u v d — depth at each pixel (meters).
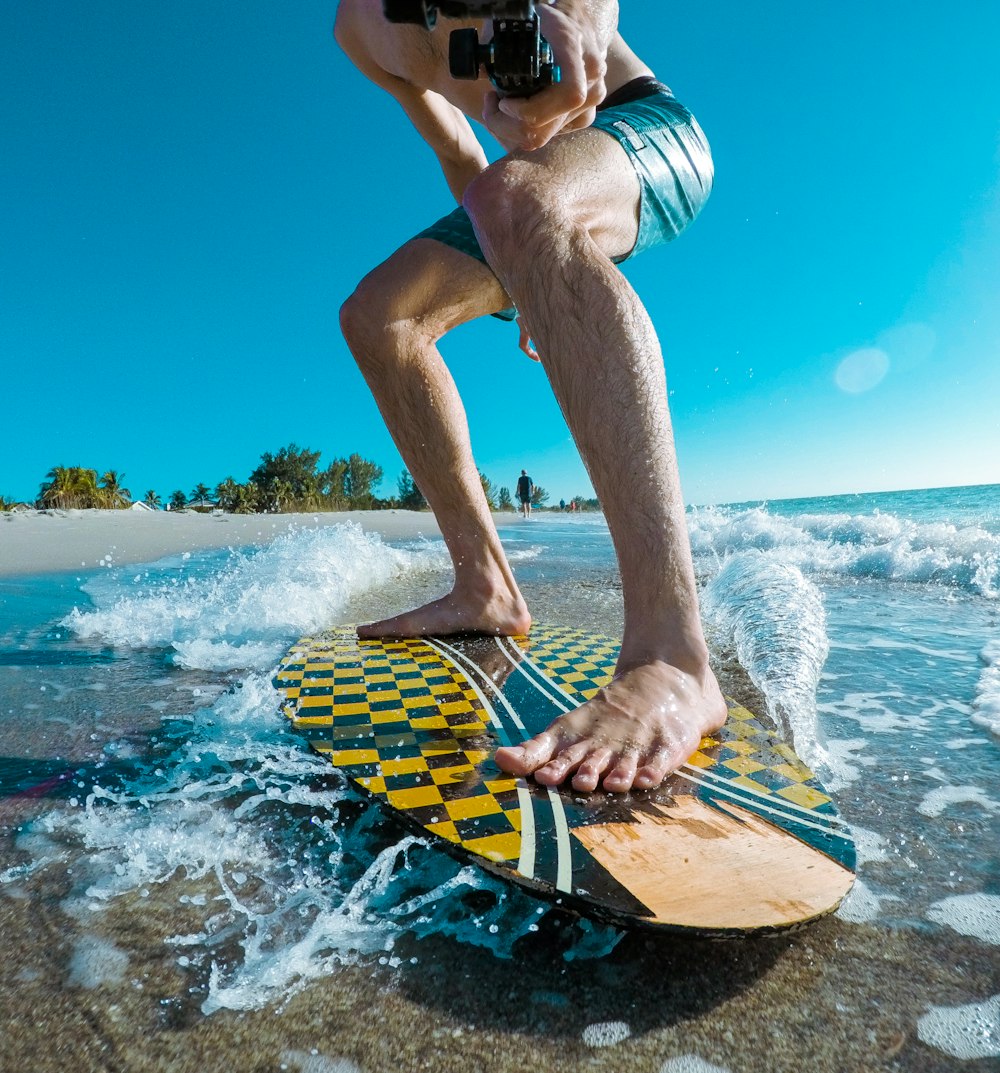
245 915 0.87
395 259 1.96
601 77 1.35
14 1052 0.67
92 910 0.88
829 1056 0.67
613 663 1.78
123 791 1.22
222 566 4.71
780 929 0.79
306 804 1.15
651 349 1.31
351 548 4.24
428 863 0.98
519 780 1.12
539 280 1.36
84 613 2.98
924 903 0.91
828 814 1.03
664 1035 0.70
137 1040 0.69
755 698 1.69
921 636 2.42
